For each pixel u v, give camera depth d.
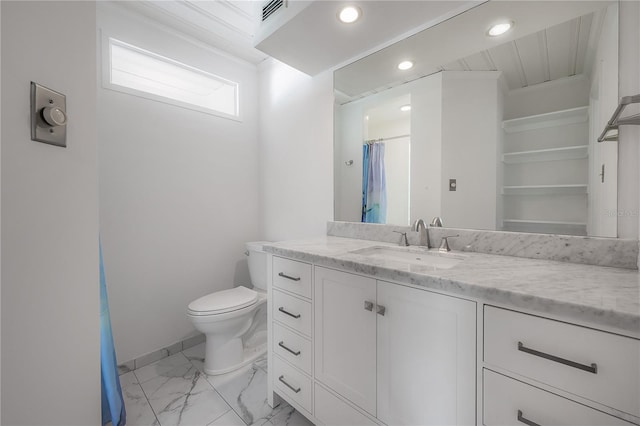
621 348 0.60
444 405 0.85
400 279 0.92
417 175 1.54
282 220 2.38
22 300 0.54
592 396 0.63
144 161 1.90
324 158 2.04
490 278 0.83
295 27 1.50
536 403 0.70
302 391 1.30
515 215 1.23
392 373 0.97
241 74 2.47
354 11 1.38
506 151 1.25
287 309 1.38
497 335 0.75
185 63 2.10
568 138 1.10
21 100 0.54
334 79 1.94
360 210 1.82
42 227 0.58
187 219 2.13
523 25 1.21
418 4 1.33
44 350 0.58
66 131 0.64
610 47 1.01
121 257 1.80
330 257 1.15
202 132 2.22
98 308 0.72
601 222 1.03
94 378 0.71
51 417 0.60
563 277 0.84
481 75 1.32
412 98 1.55
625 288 0.73
